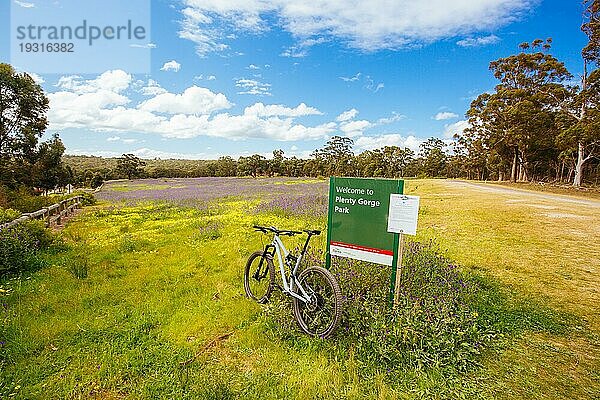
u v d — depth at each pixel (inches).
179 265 254.8
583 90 1275.8
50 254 278.8
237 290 198.8
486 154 2236.7
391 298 148.2
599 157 1364.4
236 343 142.0
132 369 122.5
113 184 1791.3
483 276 224.7
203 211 561.3
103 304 180.5
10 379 116.6
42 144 1315.2
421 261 194.1
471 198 784.3
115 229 413.7
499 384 117.1
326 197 591.5
